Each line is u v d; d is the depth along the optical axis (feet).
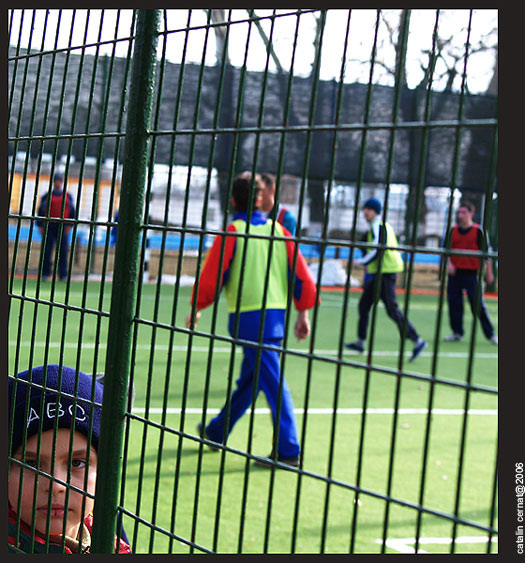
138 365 29.27
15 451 5.98
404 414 23.80
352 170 58.18
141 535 12.98
